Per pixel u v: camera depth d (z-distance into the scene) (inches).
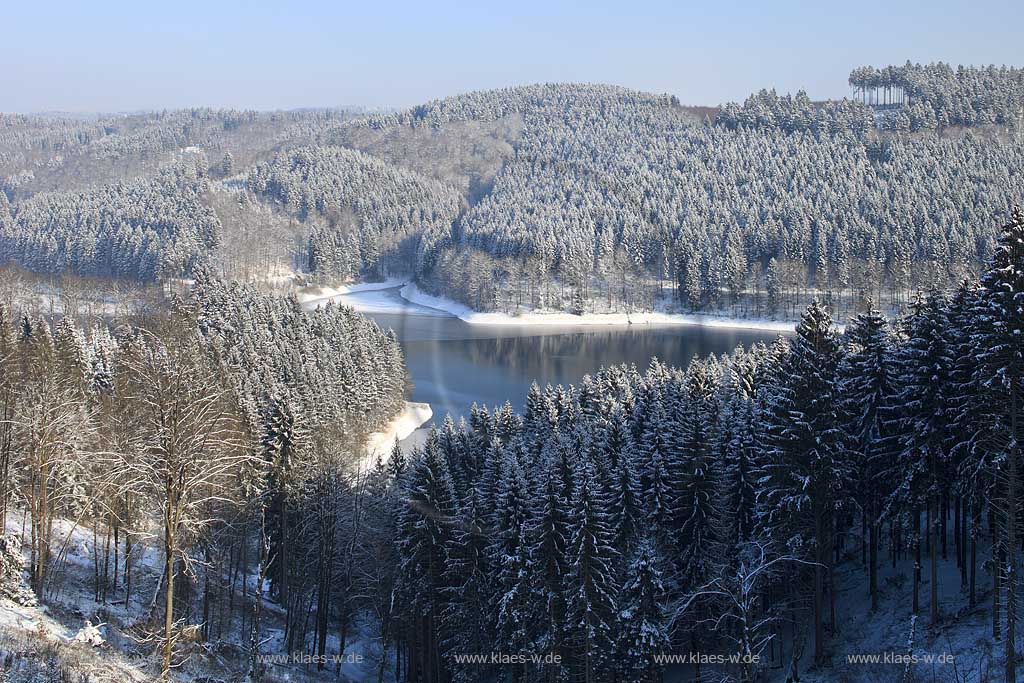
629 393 2977.4
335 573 1947.6
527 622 1574.8
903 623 1579.7
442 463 1734.7
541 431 2837.1
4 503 1544.0
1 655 982.4
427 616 1699.1
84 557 1876.2
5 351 1975.9
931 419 1491.1
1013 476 1216.2
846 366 1800.0
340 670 1831.9
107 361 2947.8
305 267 7012.8
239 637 1761.8
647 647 1498.5
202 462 1150.3
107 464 1578.5
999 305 1311.5
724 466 1825.8
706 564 1668.3
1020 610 1395.2
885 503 1690.5
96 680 1031.0
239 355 3435.0
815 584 1590.8
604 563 1499.8
